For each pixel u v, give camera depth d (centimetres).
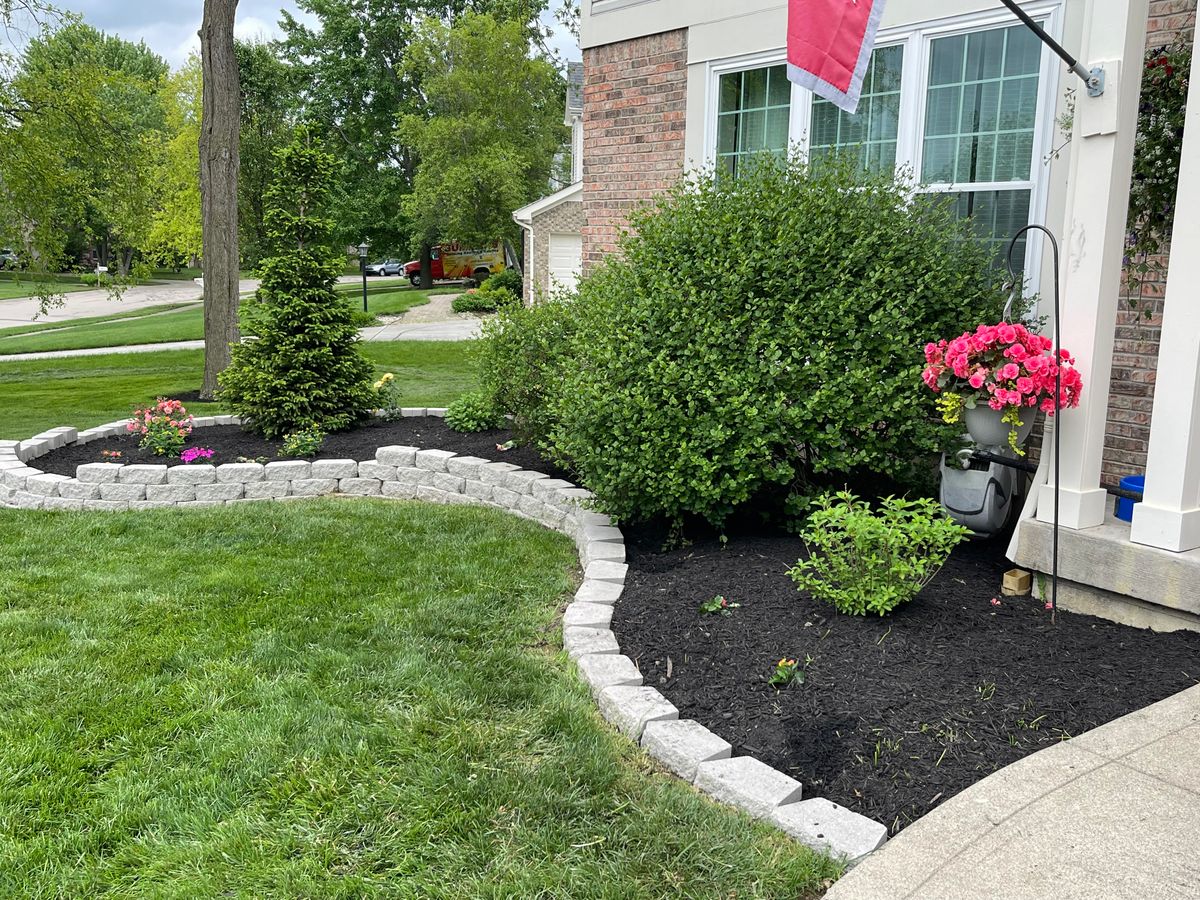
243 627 420
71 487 687
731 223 488
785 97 668
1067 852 232
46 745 310
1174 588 347
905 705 310
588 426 486
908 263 465
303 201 837
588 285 634
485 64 3234
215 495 691
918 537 370
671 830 258
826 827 249
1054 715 302
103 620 430
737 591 420
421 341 1881
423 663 375
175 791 282
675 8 732
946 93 579
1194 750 276
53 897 237
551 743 311
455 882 238
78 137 1369
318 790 279
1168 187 444
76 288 4628
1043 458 397
